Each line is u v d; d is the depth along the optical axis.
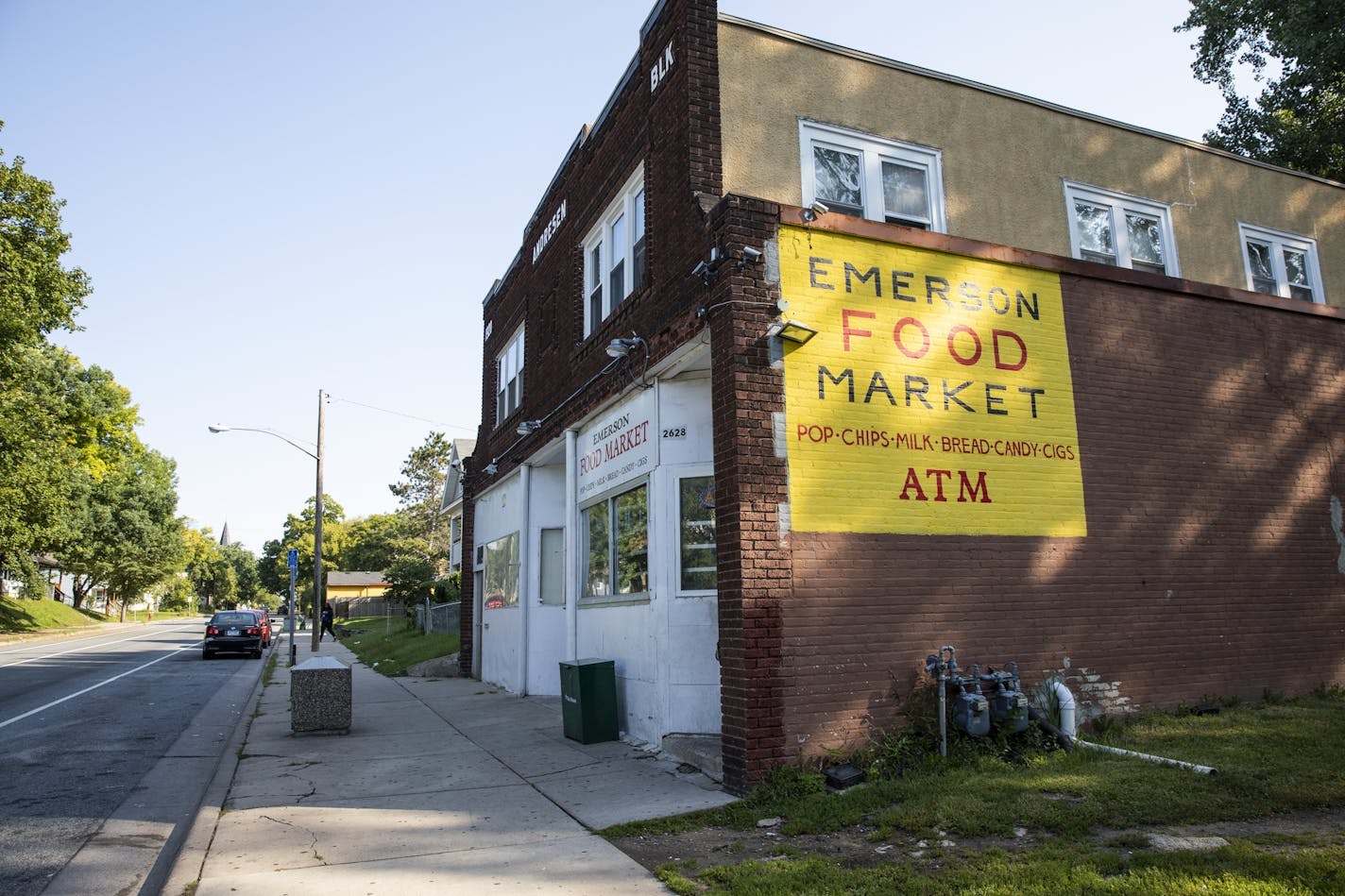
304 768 9.27
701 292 8.87
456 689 16.80
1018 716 8.20
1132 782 6.84
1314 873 4.72
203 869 5.81
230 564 149.25
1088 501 9.58
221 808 7.52
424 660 21.59
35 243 28.80
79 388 48.84
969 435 9.09
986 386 9.30
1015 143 11.30
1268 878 4.71
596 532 12.16
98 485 60.19
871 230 8.96
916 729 8.07
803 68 10.17
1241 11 20.39
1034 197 11.26
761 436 8.06
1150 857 5.12
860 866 5.46
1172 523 10.02
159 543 74.94
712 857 5.86
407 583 37.56
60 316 30.22
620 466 11.08
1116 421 9.98
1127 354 10.24
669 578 9.62
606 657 11.27
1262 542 10.56
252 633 28.77
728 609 7.89
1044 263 9.88
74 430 48.34
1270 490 10.78
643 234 11.07
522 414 15.99
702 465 9.77
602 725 10.40
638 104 11.07
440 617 30.06
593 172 12.88
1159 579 9.78
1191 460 10.34
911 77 10.81
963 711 8.04
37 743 11.09
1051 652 8.98
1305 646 10.54
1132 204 12.00
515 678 15.70
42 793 8.27
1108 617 9.38
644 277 10.55
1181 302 10.77
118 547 68.38
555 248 14.68
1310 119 21.75
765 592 7.77
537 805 7.46
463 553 20.39
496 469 17.70
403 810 7.37
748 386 8.09
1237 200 12.91
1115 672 9.27
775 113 9.89
